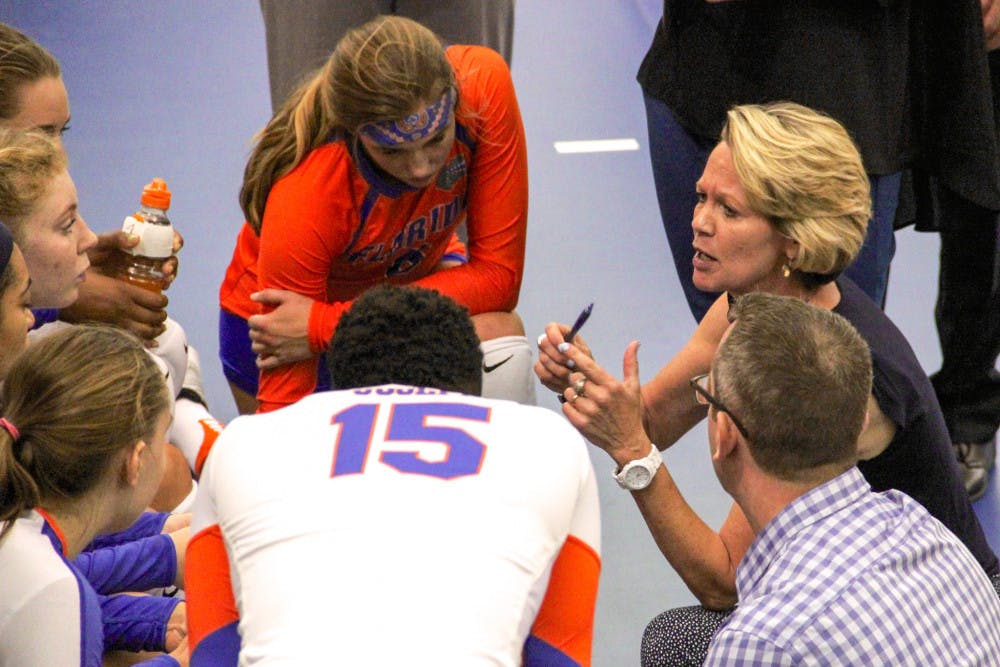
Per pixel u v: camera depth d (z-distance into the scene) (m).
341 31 9.11
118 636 5.58
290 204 6.48
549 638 4.18
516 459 4.07
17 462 4.50
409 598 3.74
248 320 7.11
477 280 7.00
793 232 5.58
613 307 10.58
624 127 13.78
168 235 6.73
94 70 14.22
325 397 4.31
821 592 4.14
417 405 4.20
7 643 4.42
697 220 5.86
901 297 10.81
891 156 7.18
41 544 4.54
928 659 4.12
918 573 4.27
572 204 12.24
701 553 5.48
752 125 5.65
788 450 4.43
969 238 8.07
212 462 4.22
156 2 15.89
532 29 15.88
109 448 4.59
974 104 7.34
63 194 5.86
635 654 7.19
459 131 6.58
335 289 7.10
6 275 5.14
